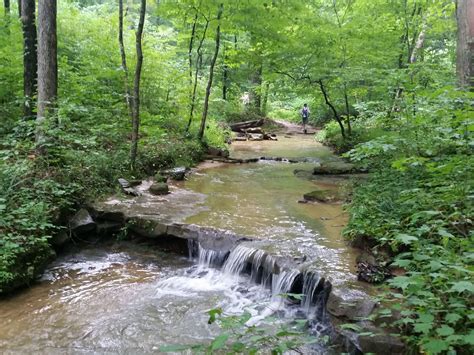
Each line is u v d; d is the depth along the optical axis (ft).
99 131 31.58
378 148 18.97
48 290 19.03
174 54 53.67
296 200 29.22
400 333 12.68
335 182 35.27
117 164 31.24
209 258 21.61
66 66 38.04
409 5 49.67
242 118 80.33
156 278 20.58
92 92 37.45
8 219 19.85
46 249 20.86
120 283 19.93
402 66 51.88
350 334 13.66
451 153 20.36
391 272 16.38
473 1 23.38
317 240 21.15
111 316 16.93
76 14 49.73
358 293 15.16
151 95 48.01
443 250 12.01
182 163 39.04
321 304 16.47
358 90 50.78
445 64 51.19
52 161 25.66
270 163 45.27
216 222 23.79
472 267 10.12
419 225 16.53
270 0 41.55
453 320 8.79
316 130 85.20
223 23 41.39
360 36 46.83
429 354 10.17
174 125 47.91
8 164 24.16
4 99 38.01
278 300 17.89
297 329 15.69
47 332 15.71
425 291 10.12
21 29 39.19
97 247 23.63
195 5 41.98
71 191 24.23
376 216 20.04
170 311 17.40
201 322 16.58
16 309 17.28
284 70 49.60
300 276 17.65
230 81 73.46
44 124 26.04
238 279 20.07
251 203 28.19
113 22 49.80
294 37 47.42
